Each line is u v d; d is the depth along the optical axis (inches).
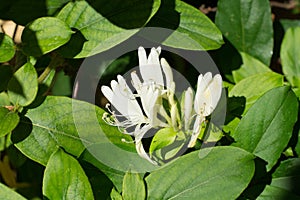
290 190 17.4
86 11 18.3
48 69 18.9
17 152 20.4
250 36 21.3
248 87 18.9
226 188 16.3
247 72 20.9
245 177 16.3
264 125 17.4
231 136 17.7
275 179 17.5
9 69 18.8
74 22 18.3
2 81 18.7
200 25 19.1
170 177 16.6
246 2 21.3
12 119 17.5
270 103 17.4
